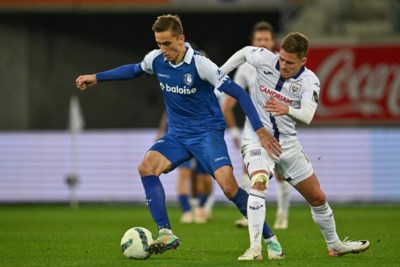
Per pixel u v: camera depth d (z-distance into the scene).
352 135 67.62
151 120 83.75
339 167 67.69
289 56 27.61
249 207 27.92
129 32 82.44
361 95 70.31
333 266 26.69
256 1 76.56
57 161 69.38
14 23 80.75
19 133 69.50
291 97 28.67
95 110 83.12
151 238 28.83
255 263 26.95
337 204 67.69
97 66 82.31
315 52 70.38
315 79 28.62
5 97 81.25
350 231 42.31
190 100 29.73
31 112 81.62
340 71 70.31
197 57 29.28
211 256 30.48
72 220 53.28
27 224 49.78
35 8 76.94
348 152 67.69
